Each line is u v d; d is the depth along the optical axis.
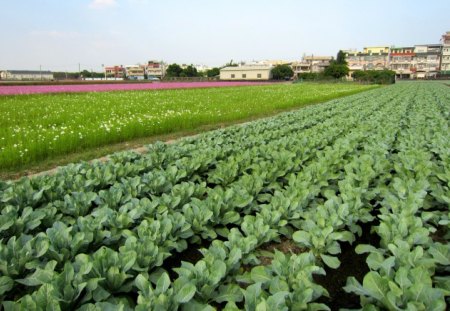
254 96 26.91
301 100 22.36
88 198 4.62
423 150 7.33
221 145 8.14
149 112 14.67
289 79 100.75
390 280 2.76
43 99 20.95
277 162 6.27
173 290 2.70
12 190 4.70
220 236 4.43
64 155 8.76
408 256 3.04
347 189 4.89
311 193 4.95
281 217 4.30
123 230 3.78
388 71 68.56
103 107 16.66
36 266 3.07
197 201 4.43
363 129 9.89
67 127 10.68
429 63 115.50
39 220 4.01
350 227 4.14
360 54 127.69
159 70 143.38
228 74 105.31
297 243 3.97
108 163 6.24
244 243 3.40
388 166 6.32
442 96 24.52
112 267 2.88
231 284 2.94
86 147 9.42
